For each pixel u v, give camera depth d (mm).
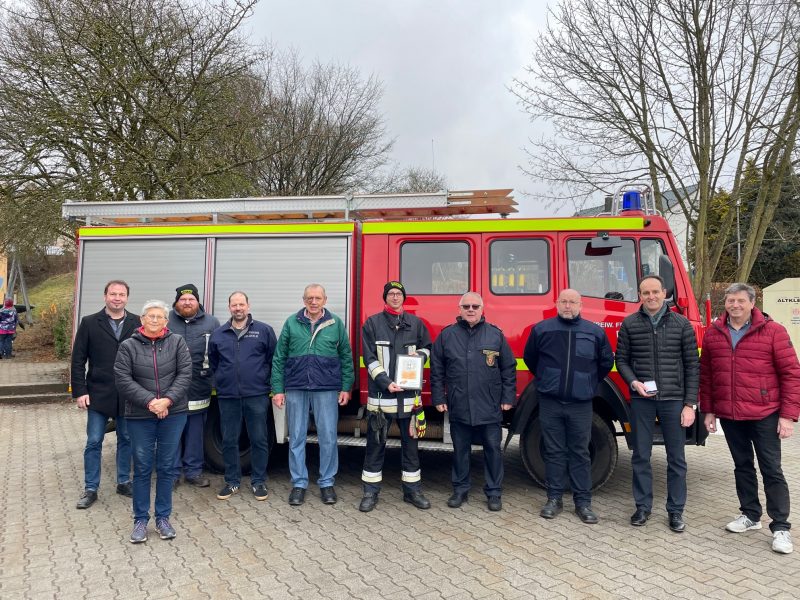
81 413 9352
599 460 5160
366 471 4945
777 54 10602
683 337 4430
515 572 3709
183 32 11625
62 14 11148
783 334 4148
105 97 11336
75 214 6102
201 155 12008
